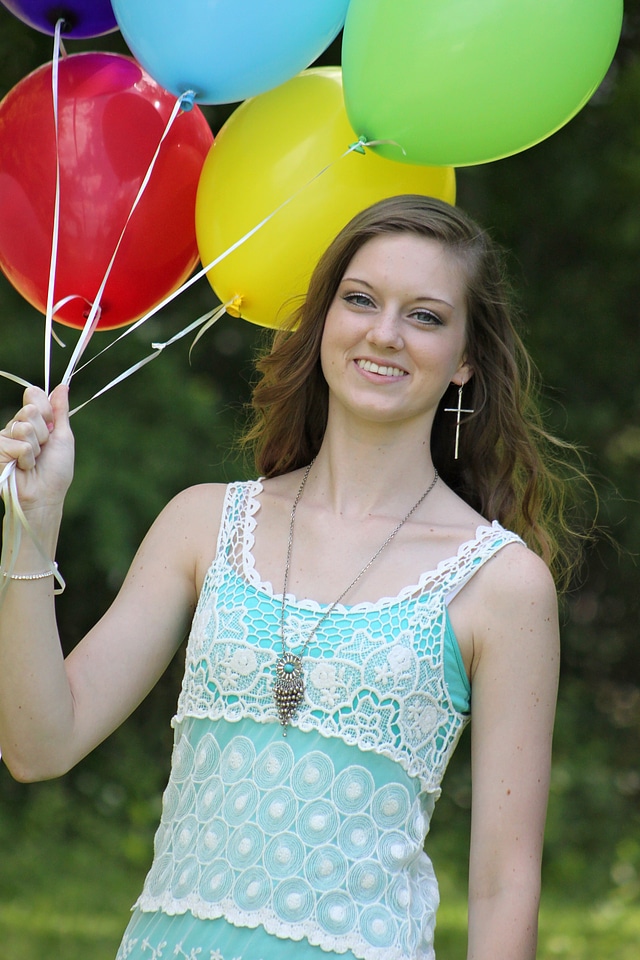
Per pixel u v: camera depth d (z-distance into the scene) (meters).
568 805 22.48
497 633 5.97
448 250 6.35
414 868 5.88
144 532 18.31
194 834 5.82
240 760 5.80
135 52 6.76
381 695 5.78
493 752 5.94
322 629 5.89
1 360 18.16
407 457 6.40
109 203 6.89
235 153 6.94
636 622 24.20
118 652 6.19
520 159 21.58
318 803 5.70
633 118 21.58
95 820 21.00
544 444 7.73
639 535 22.42
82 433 18.19
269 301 7.10
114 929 17.00
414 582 6.02
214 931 5.62
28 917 17.39
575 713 23.86
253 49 6.54
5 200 6.98
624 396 22.67
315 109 6.93
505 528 7.00
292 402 6.88
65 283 7.09
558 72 6.34
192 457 18.67
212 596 6.10
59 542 19.06
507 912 5.79
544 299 22.45
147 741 22.22
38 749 5.88
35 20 7.20
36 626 5.79
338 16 6.73
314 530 6.28
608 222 21.97
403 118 6.46
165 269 7.22
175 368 19.28
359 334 6.21
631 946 17.61
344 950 5.56
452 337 6.33
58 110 6.89
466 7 6.23
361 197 6.84
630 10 21.41
